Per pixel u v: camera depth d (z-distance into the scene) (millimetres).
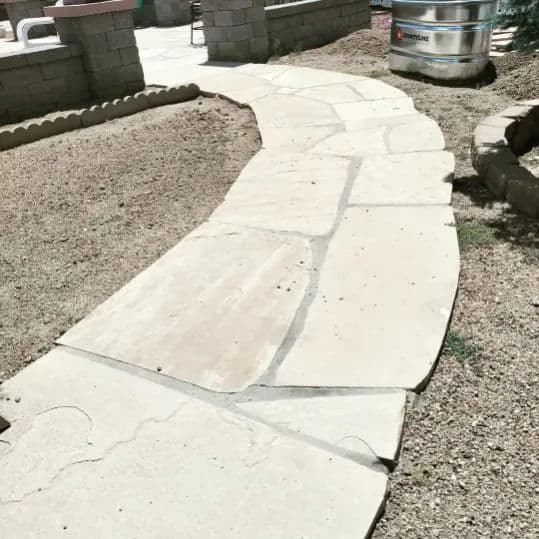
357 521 1688
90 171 4684
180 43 11750
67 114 6113
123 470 1907
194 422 2082
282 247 3281
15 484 1888
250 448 1957
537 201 3486
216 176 4574
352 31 10773
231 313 2711
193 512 1747
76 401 2223
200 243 3400
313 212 3691
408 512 1780
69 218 3949
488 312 2693
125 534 1696
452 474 1905
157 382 2297
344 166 4418
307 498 1767
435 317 2578
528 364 2357
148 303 2840
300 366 2330
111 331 2645
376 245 3234
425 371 2258
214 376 2309
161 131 5566
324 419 2061
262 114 5883
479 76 7000
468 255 3176
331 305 2721
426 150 4598
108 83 7430
